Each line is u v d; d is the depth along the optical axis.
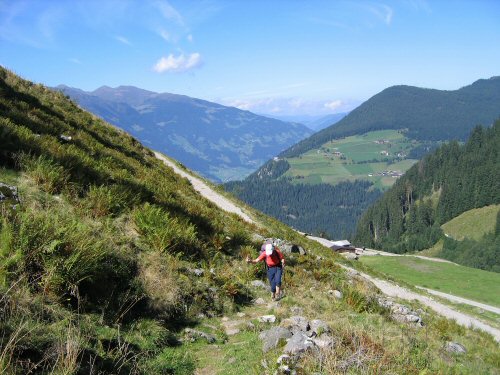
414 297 25.08
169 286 7.96
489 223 188.25
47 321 5.11
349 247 94.69
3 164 9.98
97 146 18.86
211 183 38.09
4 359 3.72
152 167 25.72
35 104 20.89
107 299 6.59
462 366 7.89
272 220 31.09
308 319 8.14
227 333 7.62
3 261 5.61
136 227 9.94
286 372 5.11
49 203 8.73
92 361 4.77
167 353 6.11
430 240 194.50
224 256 12.17
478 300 50.00
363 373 5.21
